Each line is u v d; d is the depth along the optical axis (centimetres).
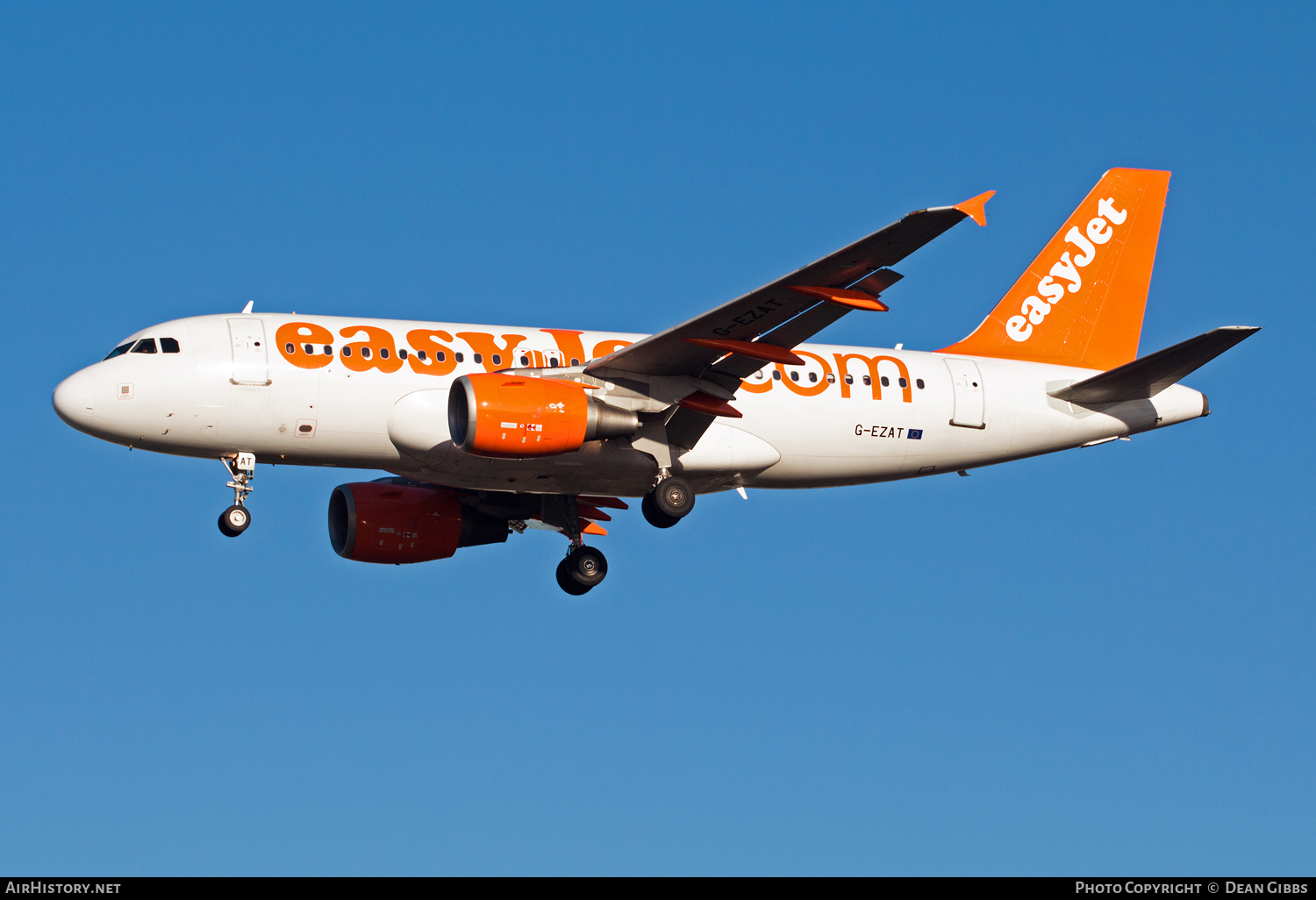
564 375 9200
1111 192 11656
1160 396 11125
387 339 9362
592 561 10394
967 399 10588
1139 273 11625
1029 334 11369
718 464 9812
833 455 10269
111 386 8925
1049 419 10812
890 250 7731
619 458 9500
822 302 8400
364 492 10388
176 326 9194
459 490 10519
